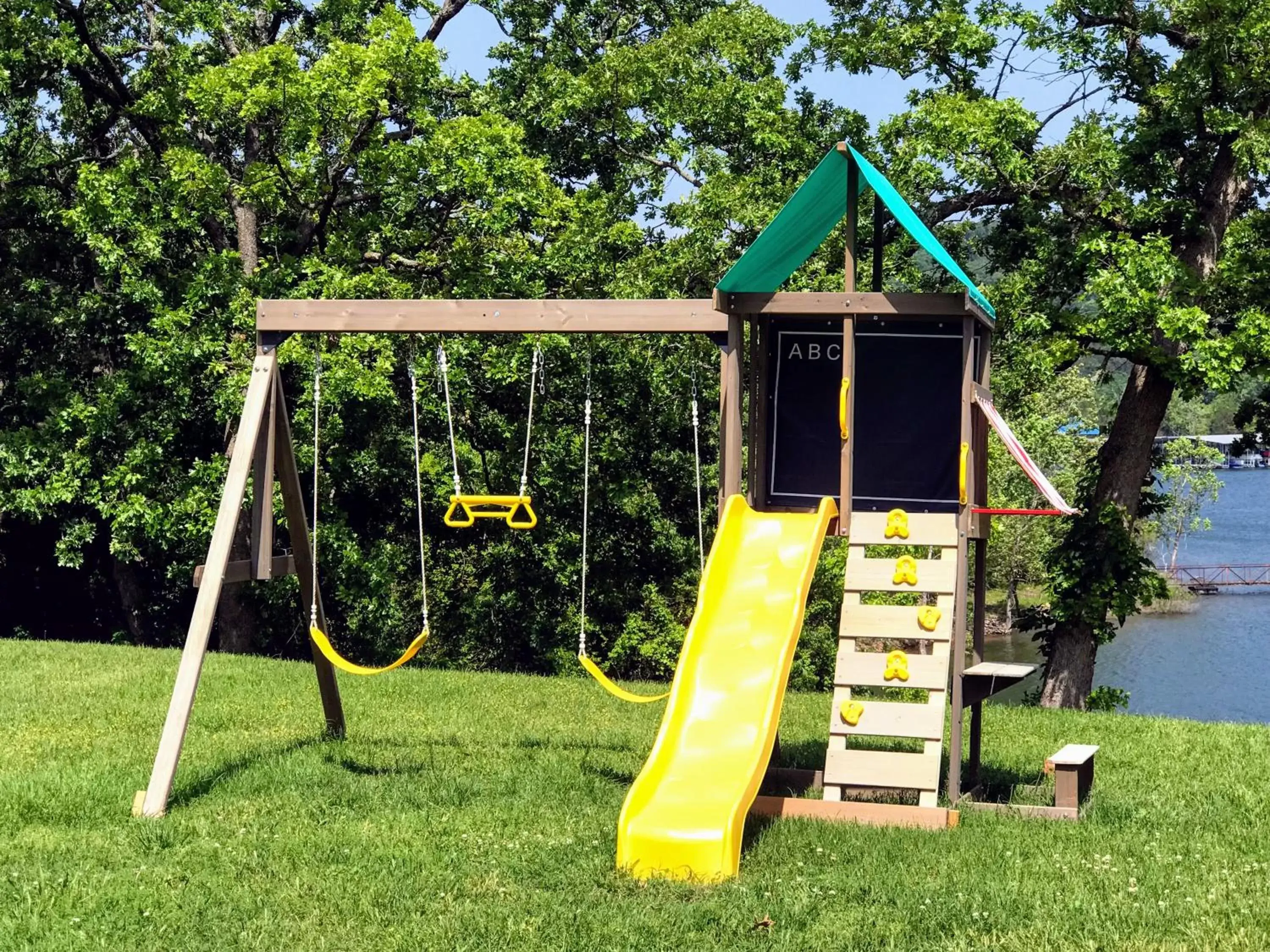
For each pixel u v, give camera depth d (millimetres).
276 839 7473
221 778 9016
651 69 24312
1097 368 21828
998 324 19000
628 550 26656
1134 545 19406
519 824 7867
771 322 9367
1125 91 20094
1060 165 18828
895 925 5980
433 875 6777
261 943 5812
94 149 24703
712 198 21625
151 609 28469
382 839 7484
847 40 21016
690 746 7555
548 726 11562
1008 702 33781
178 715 8352
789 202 7855
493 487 24703
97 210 20344
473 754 10078
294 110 19969
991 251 20766
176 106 21750
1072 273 19141
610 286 22297
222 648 24203
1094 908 6172
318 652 10102
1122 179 19328
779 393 9352
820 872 6867
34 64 21750
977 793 8977
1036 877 6734
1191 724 12695
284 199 21281
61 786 8664
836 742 8086
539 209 21750
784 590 8320
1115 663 43875
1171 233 19422
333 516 22344
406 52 20609
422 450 24641
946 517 8492
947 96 19250
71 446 21844
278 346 9180
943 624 8148
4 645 16469
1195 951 5586
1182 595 58812
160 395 21953
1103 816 8148
